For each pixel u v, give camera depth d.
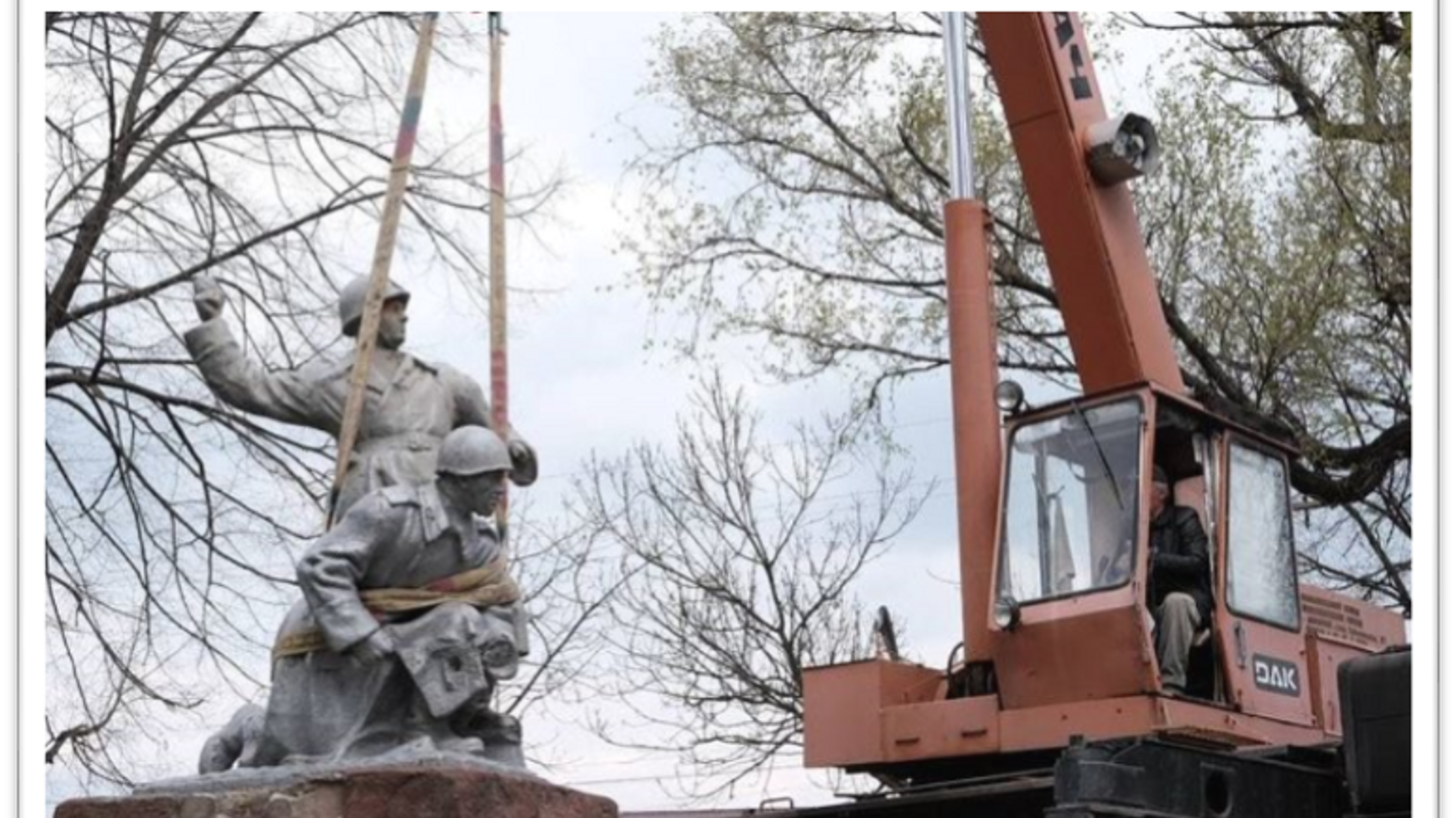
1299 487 23.89
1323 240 23.06
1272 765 14.47
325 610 9.14
